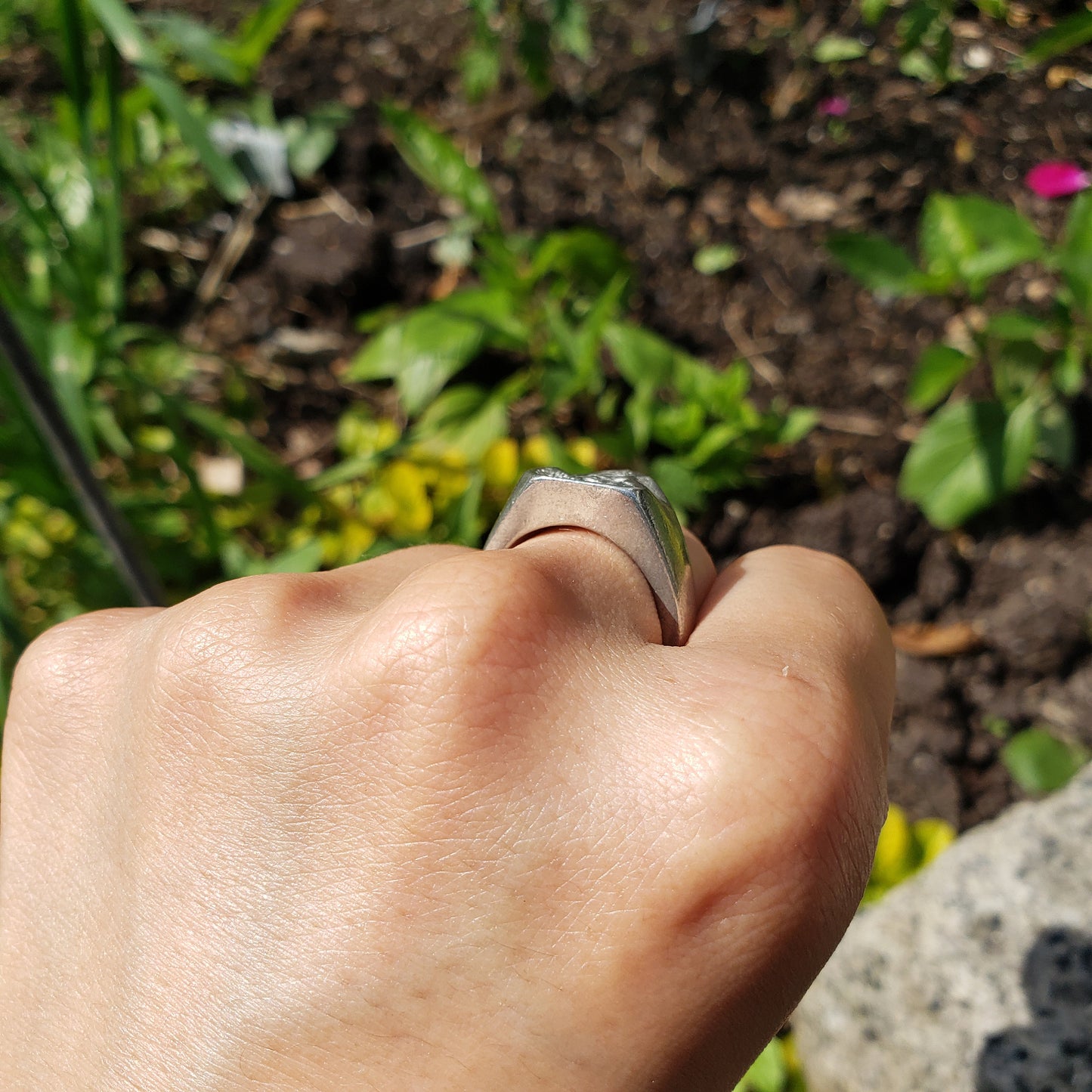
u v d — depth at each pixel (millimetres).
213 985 83
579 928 77
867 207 340
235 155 378
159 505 271
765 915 77
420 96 408
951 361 257
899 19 374
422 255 364
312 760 84
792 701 80
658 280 348
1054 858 195
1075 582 272
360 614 92
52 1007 91
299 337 356
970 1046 181
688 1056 77
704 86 385
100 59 285
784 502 303
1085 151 322
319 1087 79
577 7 361
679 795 78
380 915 80
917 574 291
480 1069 77
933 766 260
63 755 98
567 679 82
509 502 100
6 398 222
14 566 288
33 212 243
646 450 310
